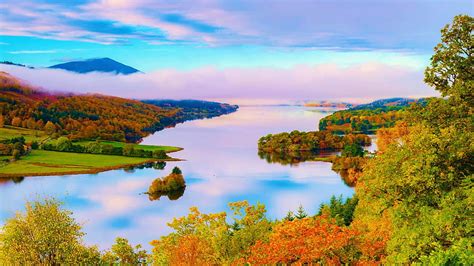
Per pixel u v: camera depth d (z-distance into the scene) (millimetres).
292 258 21703
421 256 16984
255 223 34312
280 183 150250
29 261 35281
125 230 101125
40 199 38062
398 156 22797
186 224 37656
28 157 195875
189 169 184875
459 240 17688
